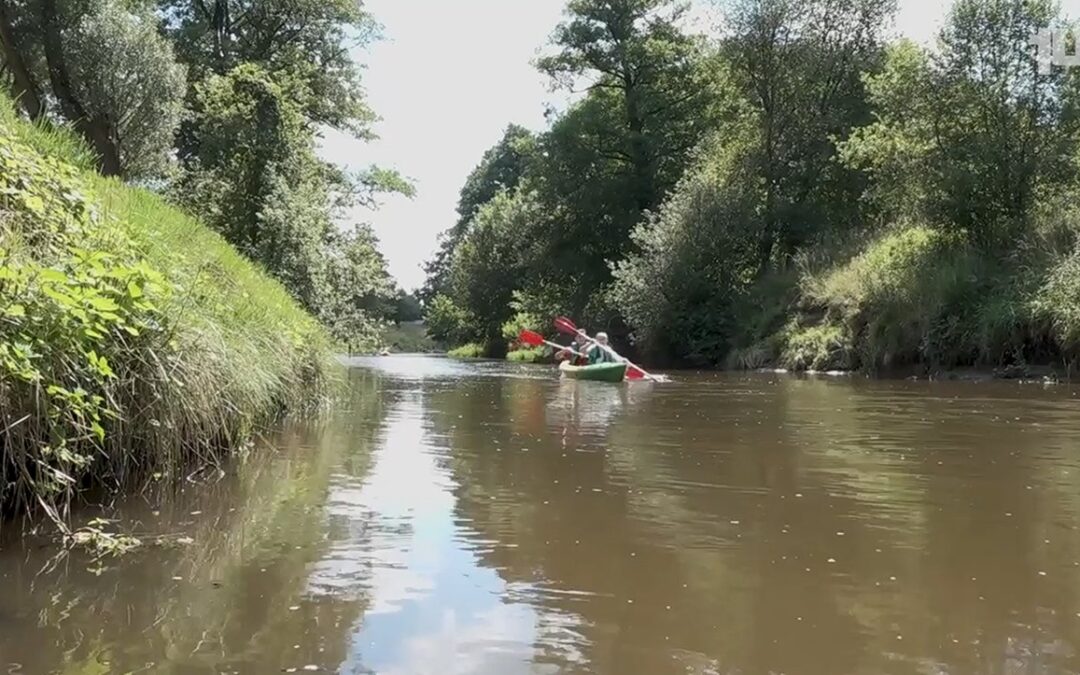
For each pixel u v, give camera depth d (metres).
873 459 4.39
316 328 8.59
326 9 24.31
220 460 4.22
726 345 18.36
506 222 35.34
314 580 2.35
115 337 3.38
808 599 2.24
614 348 25.16
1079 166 13.49
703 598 2.24
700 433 5.46
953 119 14.30
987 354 12.21
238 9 24.09
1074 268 11.48
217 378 4.25
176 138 19.36
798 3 20.92
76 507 3.12
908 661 1.85
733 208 19.48
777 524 3.00
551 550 2.67
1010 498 3.42
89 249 3.54
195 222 8.33
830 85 21.09
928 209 14.48
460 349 40.16
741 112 23.36
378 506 3.26
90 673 1.72
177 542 2.71
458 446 4.84
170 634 1.94
